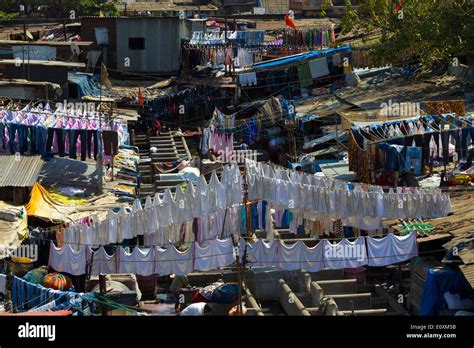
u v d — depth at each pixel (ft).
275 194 102.78
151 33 219.61
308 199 103.91
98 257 106.42
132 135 178.09
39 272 105.40
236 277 116.37
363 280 115.14
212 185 103.35
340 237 112.37
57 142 133.59
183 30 223.30
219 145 163.02
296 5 278.87
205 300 106.63
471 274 90.94
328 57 187.73
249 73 189.98
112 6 268.41
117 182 137.18
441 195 107.76
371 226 111.65
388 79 181.57
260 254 103.65
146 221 105.70
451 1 164.86
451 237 103.96
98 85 206.90
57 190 128.57
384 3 180.04
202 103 187.93
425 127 133.08
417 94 165.89
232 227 106.52
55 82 182.29
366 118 151.12
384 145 122.21
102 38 219.61
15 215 110.22
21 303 98.84
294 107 168.55
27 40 218.38
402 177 123.95
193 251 104.37
